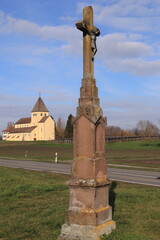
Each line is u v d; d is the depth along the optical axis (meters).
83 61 7.32
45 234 7.10
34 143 94.19
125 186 15.14
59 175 19.27
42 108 133.12
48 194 12.05
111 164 29.86
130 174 21.02
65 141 92.81
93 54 7.31
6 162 32.66
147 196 11.80
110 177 19.09
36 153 52.78
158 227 7.59
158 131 121.06
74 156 6.94
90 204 6.65
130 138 84.38
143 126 122.50
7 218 8.51
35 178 17.41
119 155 44.66
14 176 18.19
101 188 6.91
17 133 136.12
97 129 6.95
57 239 6.66
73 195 6.84
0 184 14.77
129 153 49.47
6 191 12.45
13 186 13.95
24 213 9.05
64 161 34.22
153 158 38.53
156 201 10.88
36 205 10.15
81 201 6.73
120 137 84.75
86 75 7.24
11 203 10.45
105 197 7.05
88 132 6.81
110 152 52.22
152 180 17.77
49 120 128.50
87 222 6.56
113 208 9.65
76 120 6.95
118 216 8.54
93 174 6.72
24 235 7.07
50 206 9.94
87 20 7.26
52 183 15.22
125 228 7.28
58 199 11.07
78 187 6.78
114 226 7.11
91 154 6.77
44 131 127.12
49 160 35.78
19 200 10.95
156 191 13.25
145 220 8.23
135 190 13.48
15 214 8.95
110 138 82.88
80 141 6.89
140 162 32.09
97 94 7.35
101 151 7.05
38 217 8.59
